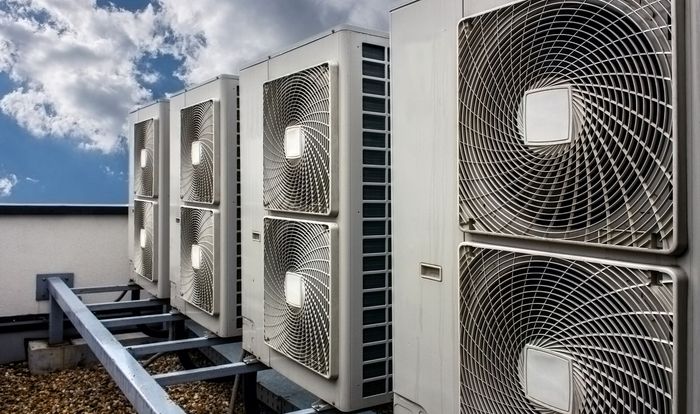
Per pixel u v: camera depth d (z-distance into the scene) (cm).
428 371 193
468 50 170
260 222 301
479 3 170
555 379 144
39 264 524
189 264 391
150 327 550
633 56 125
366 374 242
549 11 145
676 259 121
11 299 513
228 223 349
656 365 122
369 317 243
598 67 133
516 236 155
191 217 386
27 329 519
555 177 144
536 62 148
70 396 426
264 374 367
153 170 464
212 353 426
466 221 172
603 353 134
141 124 495
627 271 128
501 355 161
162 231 461
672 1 118
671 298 119
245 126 320
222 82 347
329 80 238
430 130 192
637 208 126
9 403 412
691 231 118
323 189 243
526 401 153
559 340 144
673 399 118
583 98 137
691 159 117
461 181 173
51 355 486
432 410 191
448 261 184
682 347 118
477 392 168
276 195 279
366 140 241
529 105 150
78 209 539
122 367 262
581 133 137
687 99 118
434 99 190
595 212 136
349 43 235
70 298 418
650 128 123
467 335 172
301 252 258
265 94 287
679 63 118
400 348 206
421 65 195
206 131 362
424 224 195
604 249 135
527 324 153
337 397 241
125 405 407
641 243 125
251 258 313
